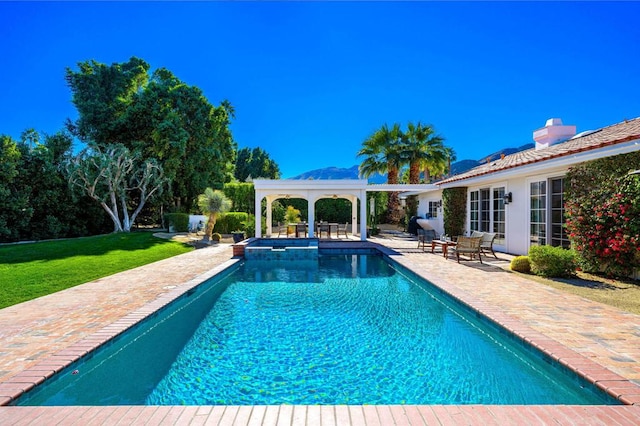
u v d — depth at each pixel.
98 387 4.27
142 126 25.89
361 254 15.77
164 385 4.30
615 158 8.25
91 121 26.12
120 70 29.22
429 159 25.91
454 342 5.57
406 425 2.93
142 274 9.91
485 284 8.16
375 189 20.44
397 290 9.02
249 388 4.23
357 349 5.32
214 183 28.83
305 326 6.33
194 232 23.61
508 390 4.13
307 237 20.02
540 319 5.50
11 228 20.23
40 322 5.56
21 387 3.56
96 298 7.08
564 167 10.45
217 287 9.43
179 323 6.52
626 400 3.24
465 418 3.03
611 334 4.84
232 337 5.82
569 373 3.91
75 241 17.38
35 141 22.27
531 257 9.33
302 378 4.46
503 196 13.99
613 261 8.29
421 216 24.95
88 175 21.47
